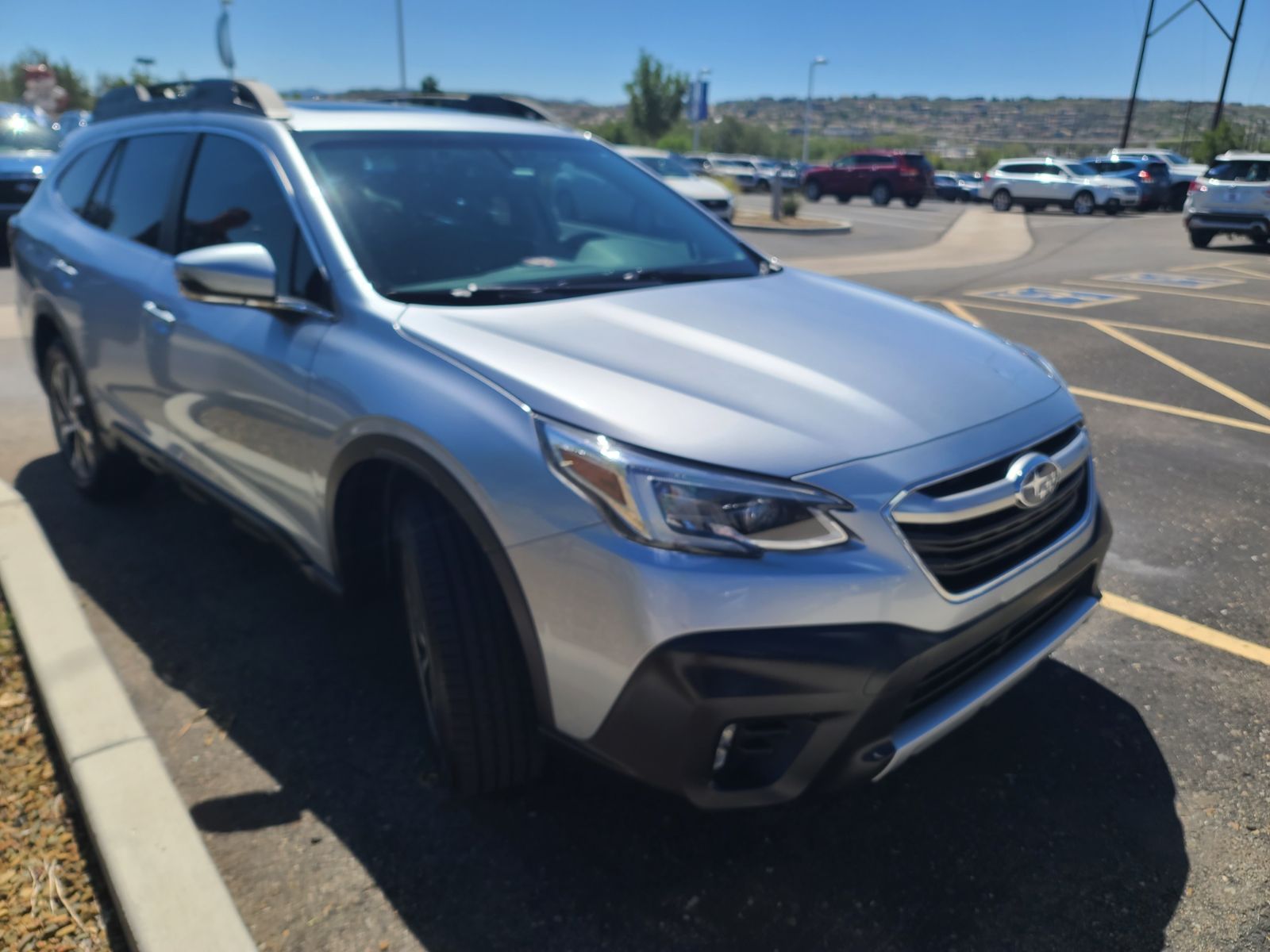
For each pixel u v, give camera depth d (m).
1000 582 2.22
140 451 3.80
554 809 2.54
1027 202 30.42
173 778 2.66
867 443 2.13
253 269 2.65
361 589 2.79
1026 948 2.13
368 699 3.03
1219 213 17.20
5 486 4.05
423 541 2.29
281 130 3.12
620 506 1.98
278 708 2.98
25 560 3.43
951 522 2.12
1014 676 2.35
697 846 2.42
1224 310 10.18
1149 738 2.85
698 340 2.49
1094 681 3.15
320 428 2.60
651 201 3.62
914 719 2.15
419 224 2.95
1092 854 2.40
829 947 2.14
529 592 2.10
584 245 3.20
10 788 2.54
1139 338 8.62
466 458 2.17
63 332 4.09
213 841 2.43
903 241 19.58
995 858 2.38
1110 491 4.82
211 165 3.39
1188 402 6.46
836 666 1.95
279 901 2.24
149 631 3.42
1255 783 2.65
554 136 3.71
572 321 2.56
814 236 20.34
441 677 2.28
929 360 2.56
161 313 3.33
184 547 4.09
